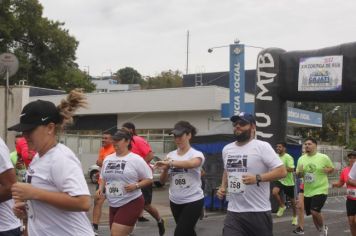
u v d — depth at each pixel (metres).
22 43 42.12
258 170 5.91
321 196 9.84
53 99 31.27
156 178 21.94
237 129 6.01
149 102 30.64
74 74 43.66
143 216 12.43
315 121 32.75
